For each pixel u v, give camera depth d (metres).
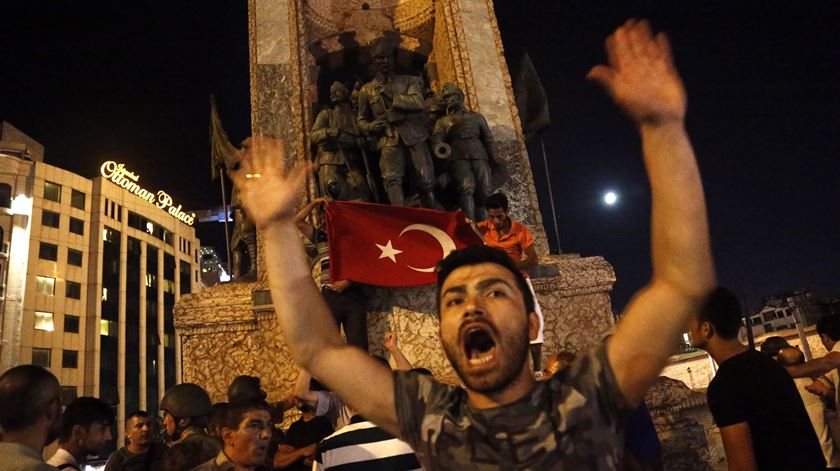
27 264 49.78
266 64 10.99
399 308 8.10
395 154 9.20
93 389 52.34
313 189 9.71
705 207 1.60
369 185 9.57
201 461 4.90
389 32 13.48
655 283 1.64
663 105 1.60
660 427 7.52
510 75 11.80
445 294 1.77
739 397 3.02
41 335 49.81
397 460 3.46
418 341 7.98
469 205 9.40
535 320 1.81
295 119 10.56
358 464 3.46
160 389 61.50
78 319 53.34
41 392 3.47
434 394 1.77
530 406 1.61
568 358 4.75
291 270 1.95
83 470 4.67
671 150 1.61
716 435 7.90
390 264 7.62
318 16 12.88
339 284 7.57
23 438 3.37
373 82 9.76
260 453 3.99
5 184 49.97
